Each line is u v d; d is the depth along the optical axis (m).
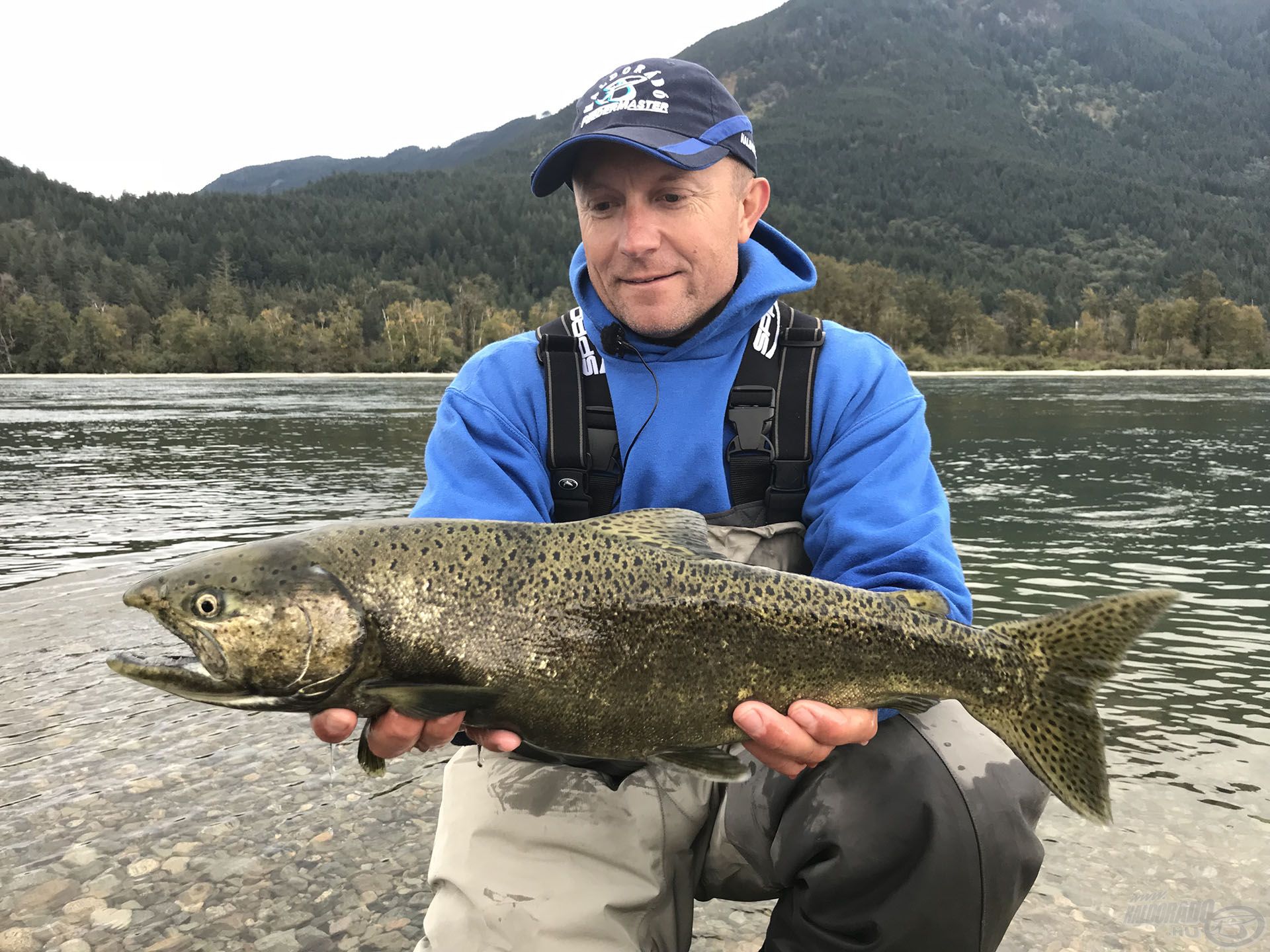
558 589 0.80
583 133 0.96
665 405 0.99
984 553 2.75
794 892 0.88
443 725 0.79
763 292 0.99
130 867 1.12
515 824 0.89
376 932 1.01
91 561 2.71
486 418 0.99
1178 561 2.62
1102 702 1.58
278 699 0.78
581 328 1.03
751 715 0.80
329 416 9.59
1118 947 0.98
